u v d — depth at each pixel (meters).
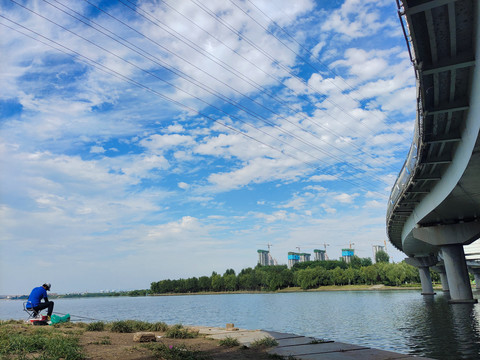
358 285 182.62
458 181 32.66
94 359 10.23
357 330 30.94
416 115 29.61
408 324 33.62
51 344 10.84
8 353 9.97
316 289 193.38
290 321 42.50
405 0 18.72
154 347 12.31
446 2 18.48
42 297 20.03
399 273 156.62
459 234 50.44
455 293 51.69
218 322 44.91
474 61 22.47
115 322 19.81
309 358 12.05
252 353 13.18
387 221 69.38
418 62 22.59
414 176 38.00
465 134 28.56
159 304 126.06
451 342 22.50
